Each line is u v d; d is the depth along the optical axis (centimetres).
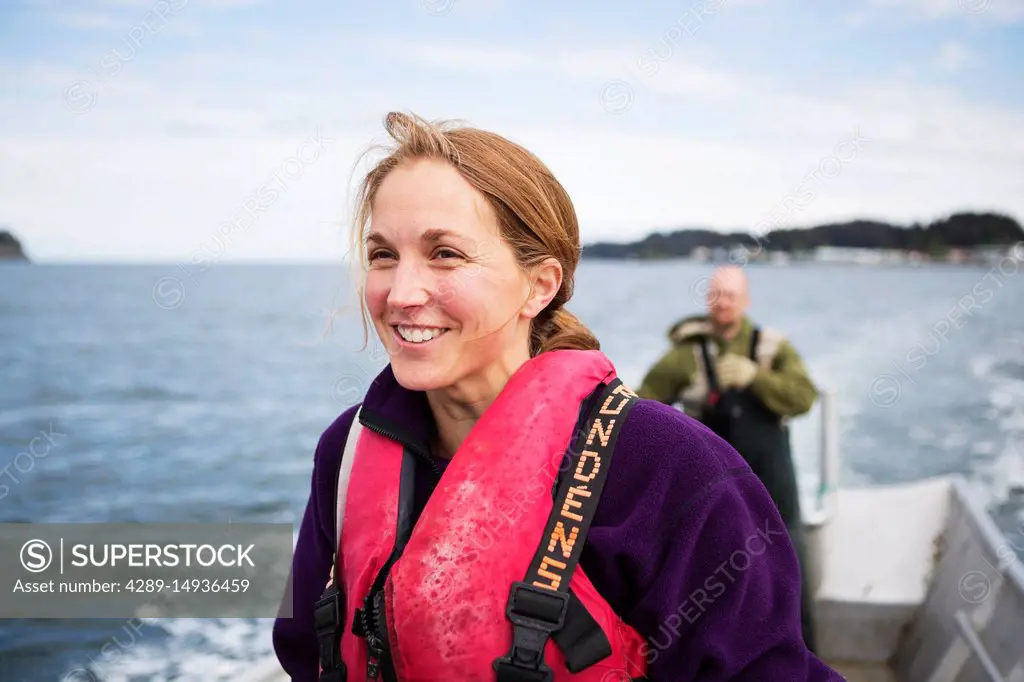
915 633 398
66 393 2695
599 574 126
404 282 123
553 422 129
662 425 129
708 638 124
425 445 138
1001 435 1872
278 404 2502
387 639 124
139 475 1700
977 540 389
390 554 131
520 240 128
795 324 4453
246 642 581
